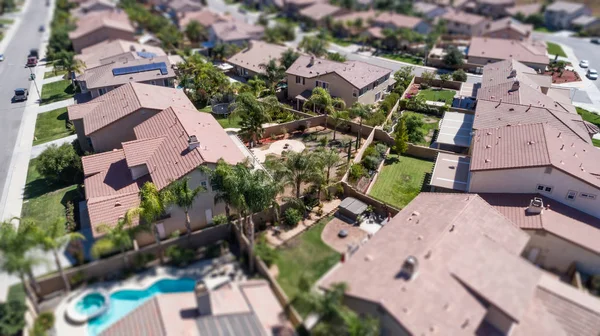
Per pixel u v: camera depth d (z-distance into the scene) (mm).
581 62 95562
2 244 29297
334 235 39094
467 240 32062
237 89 73688
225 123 63438
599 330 28656
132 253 33500
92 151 54875
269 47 91250
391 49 111500
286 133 60000
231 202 35750
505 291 27688
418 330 24922
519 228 35312
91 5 135875
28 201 45281
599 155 42938
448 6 160750
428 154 54625
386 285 27891
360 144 56781
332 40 121938
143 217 35656
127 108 52438
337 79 67062
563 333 27781
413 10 150750
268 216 40281
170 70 73188
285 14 158625
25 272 28688
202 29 115500
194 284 32781
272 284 31906
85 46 99938
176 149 41969
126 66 71438
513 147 42531
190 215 39688
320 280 31094
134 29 115875
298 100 70375
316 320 28141
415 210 37250
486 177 41000
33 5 163500
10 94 77062
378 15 132250
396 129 59156
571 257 35000
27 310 28391
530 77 71500
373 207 42594
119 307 30938
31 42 112688
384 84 74562
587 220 37156
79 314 29969
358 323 25016
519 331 27781
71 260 34750
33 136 60656
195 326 27250
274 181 38000
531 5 155750
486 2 156375
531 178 39344
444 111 67688
